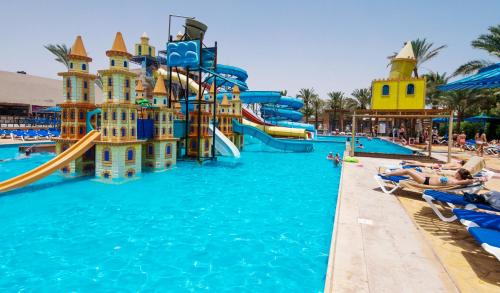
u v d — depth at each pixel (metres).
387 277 3.78
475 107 35.94
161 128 14.31
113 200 8.95
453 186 7.25
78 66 13.41
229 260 5.21
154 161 14.28
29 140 25.05
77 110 13.16
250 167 16.05
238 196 9.66
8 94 41.62
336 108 62.12
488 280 3.76
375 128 50.97
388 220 6.03
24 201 8.71
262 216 7.62
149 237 6.18
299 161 18.86
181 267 4.95
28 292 4.18
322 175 13.71
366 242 4.89
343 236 5.14
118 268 4.89
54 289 4.27
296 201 9.10
